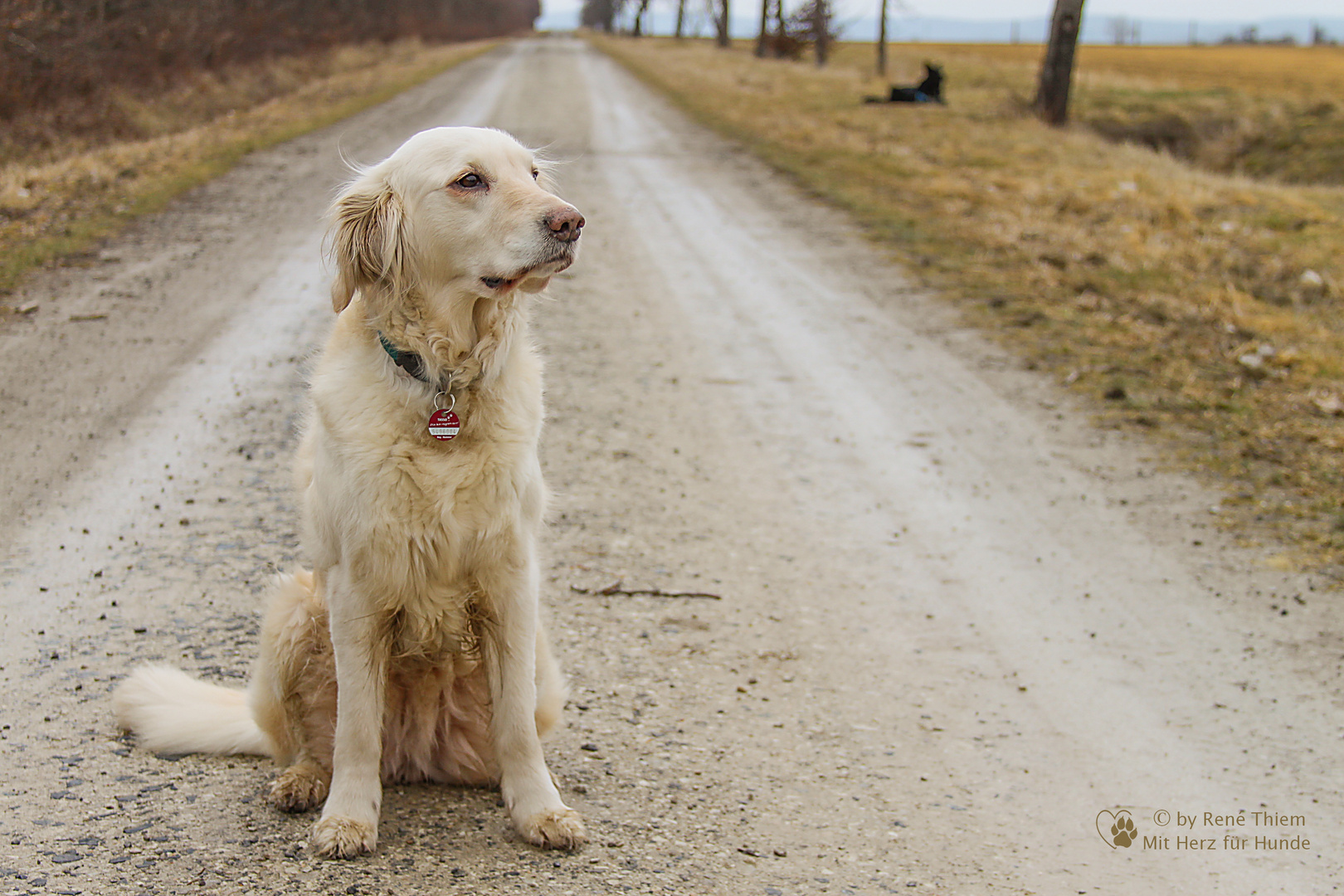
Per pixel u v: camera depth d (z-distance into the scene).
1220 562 5.54
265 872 2.73
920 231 13.54
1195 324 10.02
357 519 2.87
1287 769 3.81
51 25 17.97
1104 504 6.28
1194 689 4.35
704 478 6.45
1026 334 9.69
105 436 6.20
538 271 3.00
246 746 3.42
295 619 3.14
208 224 12.09
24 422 6.30
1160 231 13.70
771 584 5.16
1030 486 6.52
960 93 31.58
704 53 53.72
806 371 8.59
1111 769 3.78
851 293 10.95
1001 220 14.12
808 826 3.27
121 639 4.09
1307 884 3.17
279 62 29.67
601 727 3.79
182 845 2.83
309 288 9.78
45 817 2.91
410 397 2.91
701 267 11.75
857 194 15.75
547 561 5.19
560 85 32.16
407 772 3.34
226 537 5.08
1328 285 11.62
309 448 3.24
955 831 3.33
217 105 22.30
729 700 4.08
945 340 9.49
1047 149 19.92
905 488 6.46
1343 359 8.99
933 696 4.23
